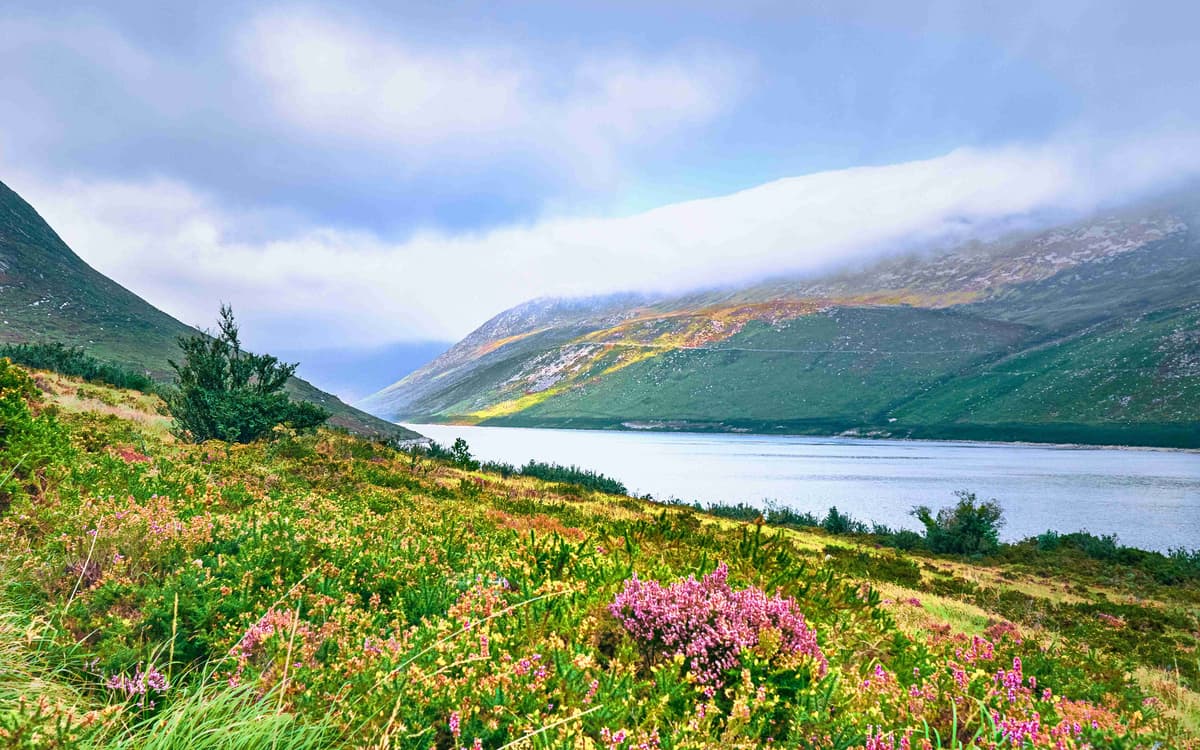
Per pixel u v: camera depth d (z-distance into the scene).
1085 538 34.28
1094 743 3.84
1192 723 5.85
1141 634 14.38
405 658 3.93
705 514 37.78
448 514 14.64
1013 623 14.07
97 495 7.59
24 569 5.05
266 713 3.36
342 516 9.94
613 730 3.27
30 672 3.71
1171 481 112.38
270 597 4.88
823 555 23.06
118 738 3.03
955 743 3.49
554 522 17.67
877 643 5.87
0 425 8.65
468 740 3.14
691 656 4.35
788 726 3.79
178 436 21.62
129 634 4.03
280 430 22.73
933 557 32.19
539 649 4.05
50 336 103.00
